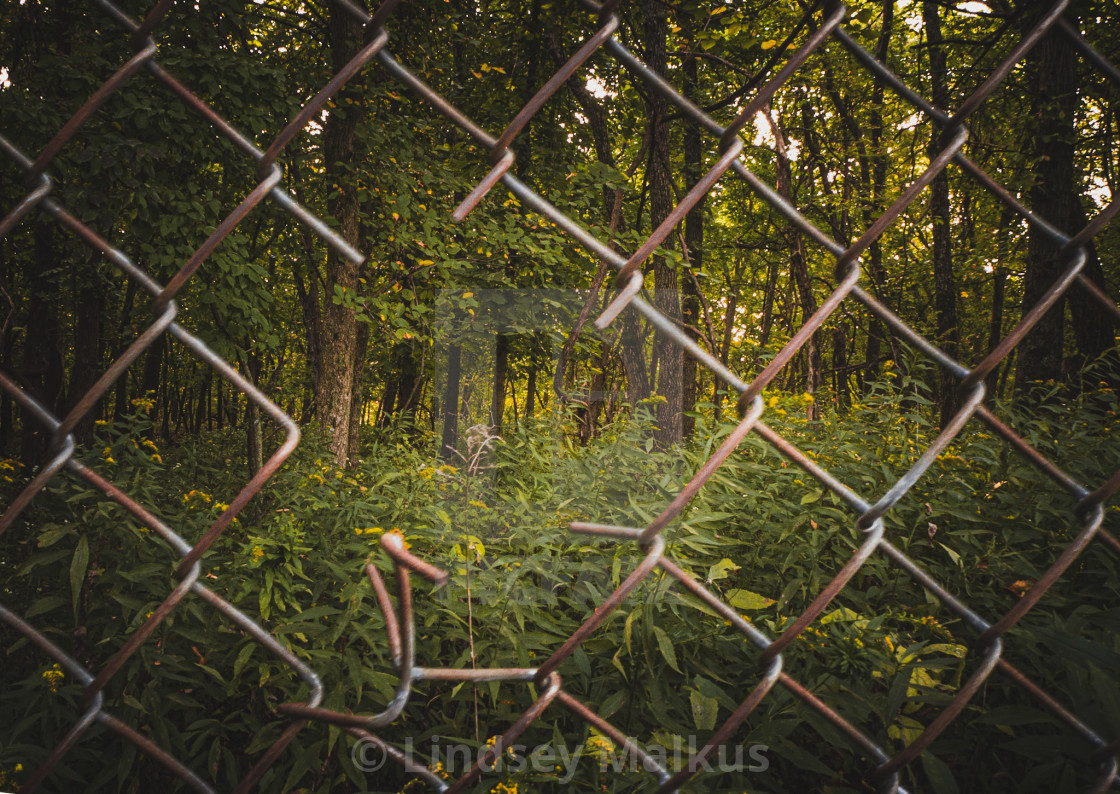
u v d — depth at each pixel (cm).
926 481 272
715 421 317
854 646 183
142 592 225
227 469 584
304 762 196
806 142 1446
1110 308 76
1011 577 238
